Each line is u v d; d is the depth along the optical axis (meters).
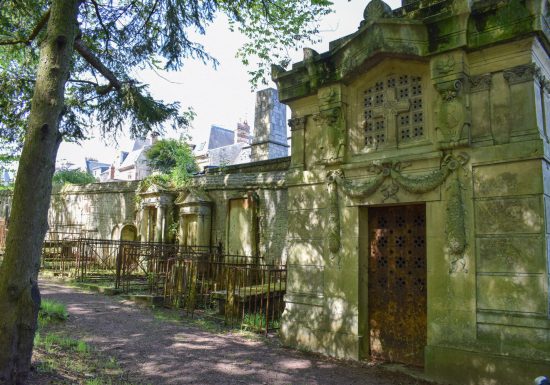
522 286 5.61
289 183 8.50
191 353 7.32
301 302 8.06
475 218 6.09
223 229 16.27
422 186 6.52
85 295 12.34
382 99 7.41
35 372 5.25
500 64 6.13
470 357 5.89
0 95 8.48
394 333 7.12
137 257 15.81
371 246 7.55
